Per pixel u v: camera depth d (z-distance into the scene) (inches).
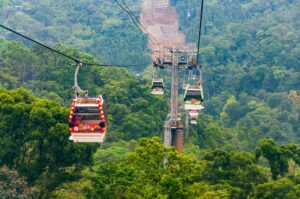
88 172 3750.0
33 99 3531.0
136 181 2642.7
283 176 3902.6
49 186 3312.0
